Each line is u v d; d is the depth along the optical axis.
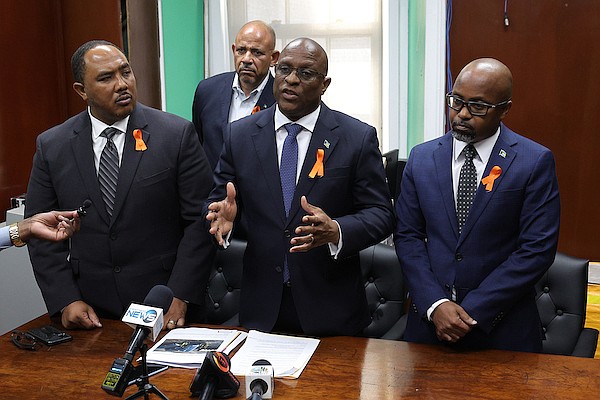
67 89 4.29
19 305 3.43
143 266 2.23
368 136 2.15
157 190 2.23
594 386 1.73
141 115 2.27
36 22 4.04
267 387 1.69
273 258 2.11
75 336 2.10
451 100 2.03
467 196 2.07
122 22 4.11
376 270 2.62
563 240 4.67
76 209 2.23
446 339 1.96
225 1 4.85
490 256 2.04
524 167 2.02
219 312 2.78
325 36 4.87
